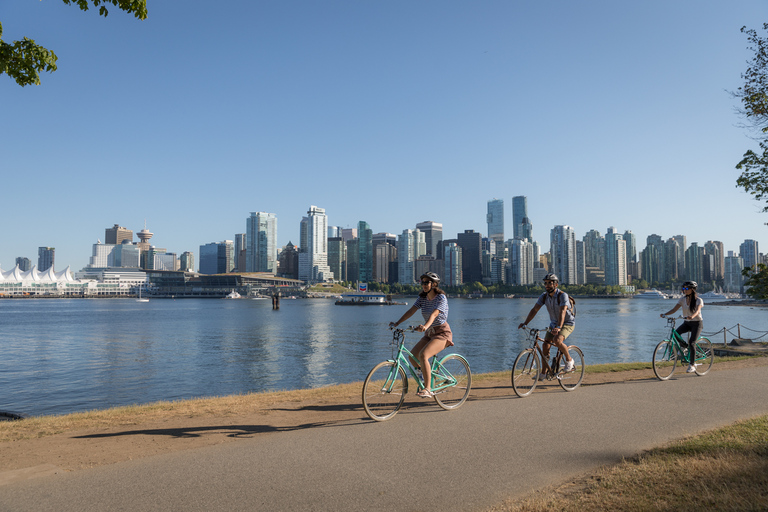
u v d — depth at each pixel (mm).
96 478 5660
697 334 13078
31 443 7297
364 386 8383
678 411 8953
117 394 34188
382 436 7355
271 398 10992
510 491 5266
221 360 52250
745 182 16438
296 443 7016
